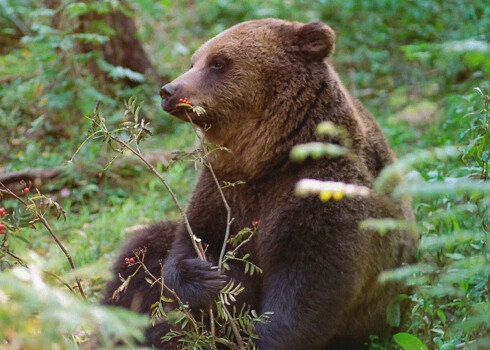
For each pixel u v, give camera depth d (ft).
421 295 34.09
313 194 31.12
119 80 68.69
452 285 33.73
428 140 52.75
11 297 15.58
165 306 30.86
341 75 73.00
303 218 31.04
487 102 31.81
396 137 55.36
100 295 37.42
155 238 35.58
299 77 33.17
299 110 32.94
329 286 30.42
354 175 31.96
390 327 35.53
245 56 33.60
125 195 54.44
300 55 33.58
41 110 64.28
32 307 14.84
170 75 73.77
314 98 32.89
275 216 32.01
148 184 55.77
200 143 30.83
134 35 69.56
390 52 76.18
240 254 33.19
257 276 33.22
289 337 30.09
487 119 30.81
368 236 31.37
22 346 16.15
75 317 14.74
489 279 29.25
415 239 35.55
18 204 51.57
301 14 84.23
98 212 52.42
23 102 66.08
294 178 32.40
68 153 58.29
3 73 74.90
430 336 33.19
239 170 33.60
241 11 87.20
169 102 33.42
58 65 62.39
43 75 62.18
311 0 87.30
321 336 30.68
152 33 84.48
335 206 30.89
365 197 31.53
